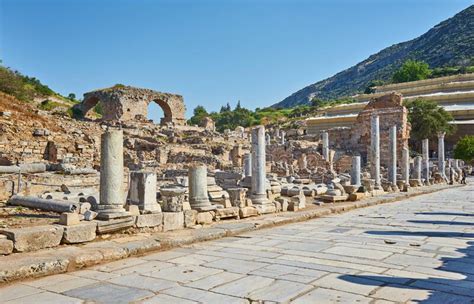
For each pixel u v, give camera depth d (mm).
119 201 10289
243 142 67750
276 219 13547
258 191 15305
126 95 69125
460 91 94625
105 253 8242
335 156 56906
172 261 8234
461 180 47188
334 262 8031
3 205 13789
